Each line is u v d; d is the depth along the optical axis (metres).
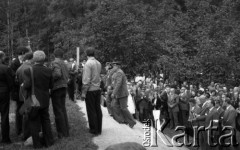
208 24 25.72
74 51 30.45
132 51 23.86
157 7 41.94
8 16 38.91
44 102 8.11
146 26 25.33
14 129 10.16
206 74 20.97
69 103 15.27
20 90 8.65
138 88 17.83
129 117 11.59
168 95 17.39
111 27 23.95
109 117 13.02
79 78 16.95
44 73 8.12
